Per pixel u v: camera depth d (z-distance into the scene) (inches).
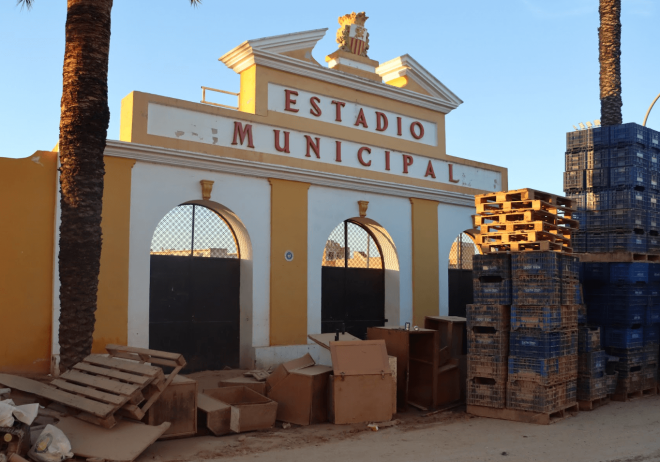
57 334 395.5
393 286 574.6
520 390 343.9
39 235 401.4
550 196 373.1
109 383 273.7
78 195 311.7
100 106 319.0
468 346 363.3
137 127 428.8
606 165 454.0
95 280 316.5
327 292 549.3
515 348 348.5
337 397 326.3
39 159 405.4
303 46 515.5
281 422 330.0
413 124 590.9
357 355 336.5
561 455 274.4
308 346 496.7
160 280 456.1
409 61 585.6
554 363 343.6
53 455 234.8
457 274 644.7
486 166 652.7
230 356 484.7
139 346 418.9
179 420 287.1
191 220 472.1
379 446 285.3
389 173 566.9
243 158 476.4
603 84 549.0
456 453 275.4
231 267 490.0
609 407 387.9
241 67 500.4
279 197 492.4
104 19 322.3
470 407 358.9
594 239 450.3
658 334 450.3
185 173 447.8
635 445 293.0
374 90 558.3
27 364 391.5
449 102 614.5
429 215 594.6
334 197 527.5
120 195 417.7
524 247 366.0
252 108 487.5
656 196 466.3
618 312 425.1
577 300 370.6
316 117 521.7
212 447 276.4
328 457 265.6
